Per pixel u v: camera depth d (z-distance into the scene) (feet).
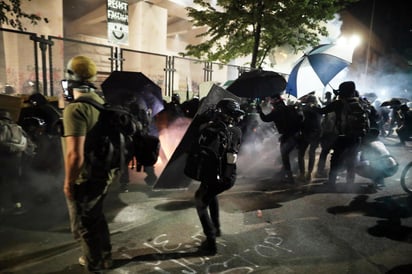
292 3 34.09
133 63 49.24
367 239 13.78
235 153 11.73
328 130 23.34
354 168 21.25
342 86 19.80
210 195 11.96
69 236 12.91
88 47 44.45
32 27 38.88
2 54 31.42
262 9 34.01
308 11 34.58
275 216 16.03
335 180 21.24
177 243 12.87
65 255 11.59
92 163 8.79
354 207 17.53
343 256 12.30
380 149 21.09
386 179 23.40
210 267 11.28
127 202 16.93
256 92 22.12
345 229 14.71
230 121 11.93
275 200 18.39
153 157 10.13
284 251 12.58
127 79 17.88
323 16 35.47
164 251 12.23
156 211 15.92
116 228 13.96
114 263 11.23
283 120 20.72
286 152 21.35
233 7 34.76
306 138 21.62
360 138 20.13
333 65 21.03
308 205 17.71
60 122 9.46
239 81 22.12
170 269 11.07
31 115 16.11
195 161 11.71
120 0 34.55
